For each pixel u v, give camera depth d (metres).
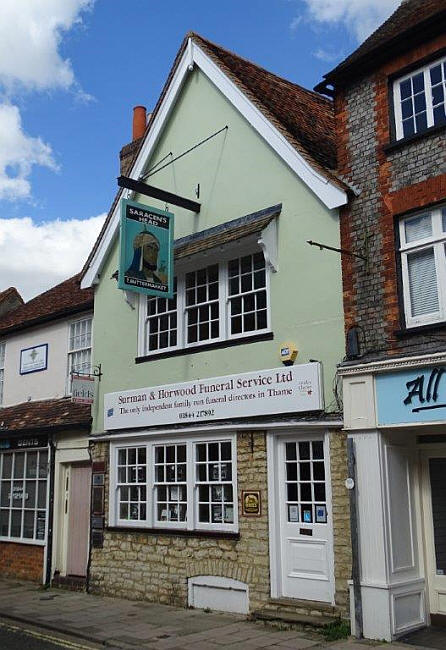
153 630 9.38
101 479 12.89
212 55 12.13
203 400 11.12
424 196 8.95
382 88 9.74
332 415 9.33
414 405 8.48
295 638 8.62
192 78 12.70
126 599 11.87
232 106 11.80
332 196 9.82
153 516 11.78
